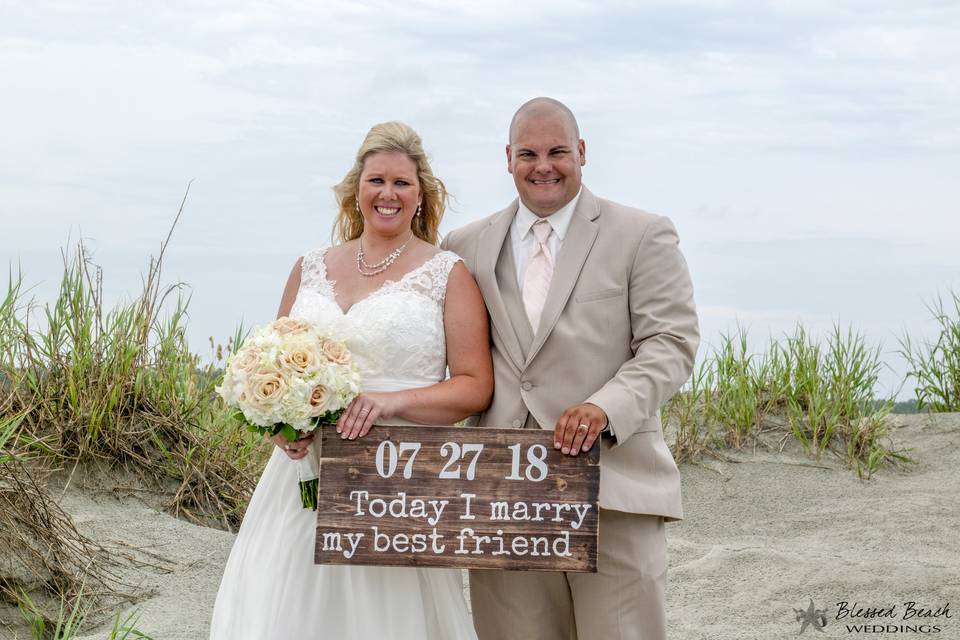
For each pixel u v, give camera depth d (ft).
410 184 13.52
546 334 12.84
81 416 21.15
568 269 13.05
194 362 23.93
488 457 12.16
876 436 28.17
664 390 12.46
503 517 12.12
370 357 13.08
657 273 12.87
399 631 12.71
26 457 19.33
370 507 12.20
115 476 21.24
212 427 23.32
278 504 13.33
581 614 13.07
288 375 12.01
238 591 13.20
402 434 12.21
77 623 16.56
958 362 31.50
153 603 17.37
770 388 29.48
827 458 27.30
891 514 23.30
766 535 23.09
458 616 13.19
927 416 30.66
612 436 12.26
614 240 13.05
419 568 13.08
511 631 13.55
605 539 12.88
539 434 12.11
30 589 17.04
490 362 13.42
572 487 12.07
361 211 14.24
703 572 20.04
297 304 13.74
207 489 22.02
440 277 13.41
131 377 22.00
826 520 23.54
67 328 21.50
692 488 26.07
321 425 12.44
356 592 12.77
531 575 13.41
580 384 12.84
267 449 23.97
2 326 20.99
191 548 19.51
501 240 13.57
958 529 22.15
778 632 17.04
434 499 12.17
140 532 19.75
